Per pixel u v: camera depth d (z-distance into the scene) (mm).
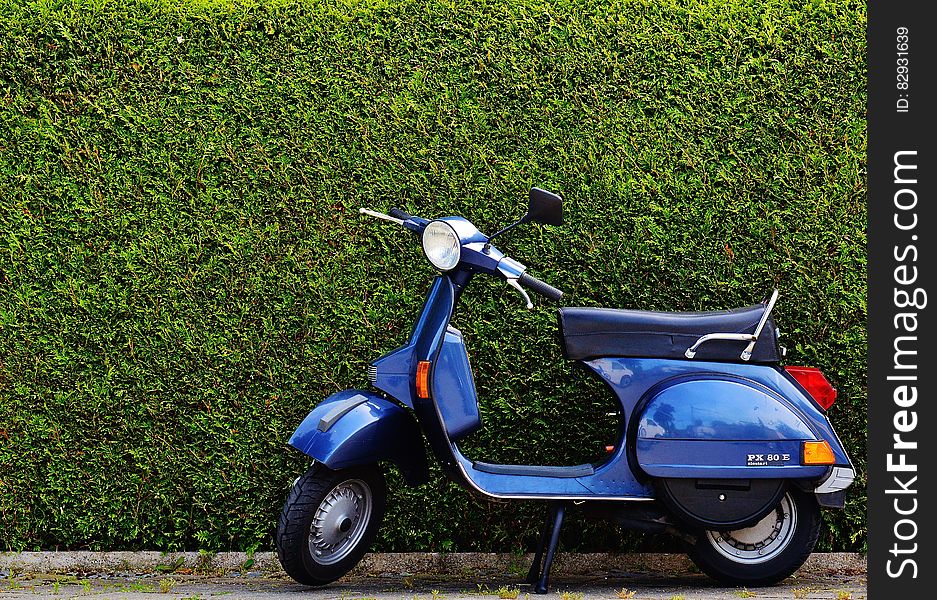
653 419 3793
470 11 4477
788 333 4461
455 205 4457
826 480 3869
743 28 4480
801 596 3820
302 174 4469
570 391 4469
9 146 4473
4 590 4105
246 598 3830
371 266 4465
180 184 4461
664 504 3840
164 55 4480
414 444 3945
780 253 4457
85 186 4477
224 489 4484
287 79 4473
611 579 4395
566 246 4465
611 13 4484
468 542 4531
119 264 4484
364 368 4453
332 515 3877
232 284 4465
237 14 4477
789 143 4473
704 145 4465
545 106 4465
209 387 4473
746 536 4035
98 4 4480
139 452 4492
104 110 4480
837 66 4477
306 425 3809
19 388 4465
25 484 4516
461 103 4465
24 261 4469
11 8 4488
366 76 4477
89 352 4488
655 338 3943
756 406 3805
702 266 4457
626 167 4465
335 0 4492
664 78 4473
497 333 4469
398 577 4453
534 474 3879
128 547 4570
